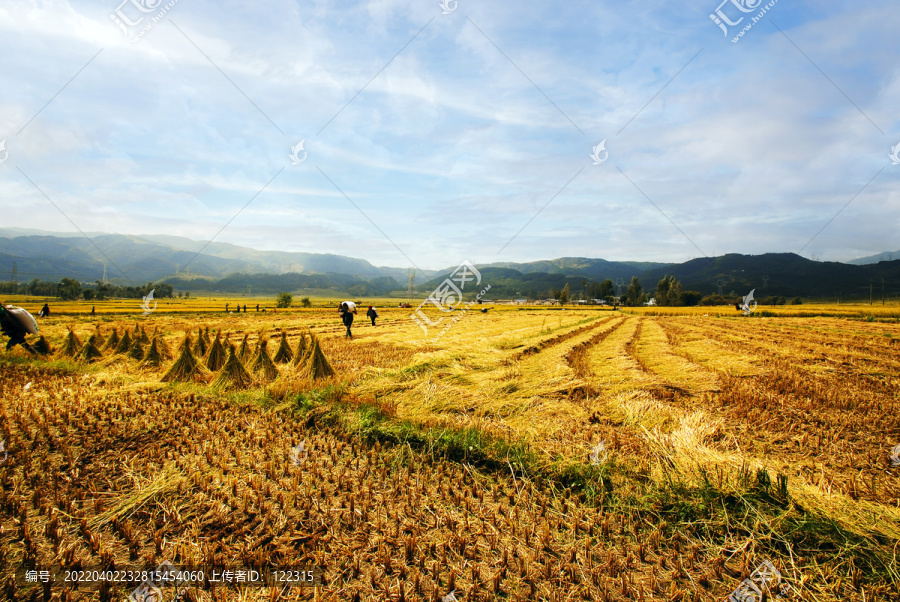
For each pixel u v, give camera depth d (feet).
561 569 12.44
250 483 17.30
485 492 16.99
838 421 26.05
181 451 20.86
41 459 19.49
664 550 13.37
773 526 14.03
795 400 30.94
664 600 11.30
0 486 16.90
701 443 20.80
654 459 19.26
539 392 32.81
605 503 16.01
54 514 14.37
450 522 14.55
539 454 20.01
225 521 14.70
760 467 16.96
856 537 13.50
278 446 21.77
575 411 28.07
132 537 13.70
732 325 129.70
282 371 41.91
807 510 14.60
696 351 60.75
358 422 24.18
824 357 53.36
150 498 16.06
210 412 27.53
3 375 37.40
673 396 32.91
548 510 15.66
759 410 28.30
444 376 38.73
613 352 57.16
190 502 15.94
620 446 21.25
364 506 15.56
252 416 26.58
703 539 13.85
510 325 117.19
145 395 31.50
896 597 11.28
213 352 41.09
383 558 12.58
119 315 171.12
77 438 22.29
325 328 104.32
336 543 13.53
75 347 49.75
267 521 14.73
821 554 12.94
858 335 89.30
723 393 33.14
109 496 16.21
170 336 78.02
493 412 27.81
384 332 90.74
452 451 20.63
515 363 47.91
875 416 27.04
